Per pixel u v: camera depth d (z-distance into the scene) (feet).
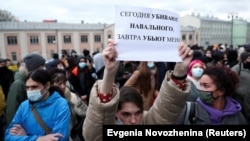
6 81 20.84
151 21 5.26
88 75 20.39
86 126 5.47
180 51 5.51
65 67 22.84
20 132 8.52
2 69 20.85
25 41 134.62
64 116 8.53
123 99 5.82
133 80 11.94
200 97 7.11
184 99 5.83
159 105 6.07
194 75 10.90
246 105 11.97
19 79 12.01
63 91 10.77
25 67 12.50
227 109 6.98
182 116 6.95
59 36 143.64
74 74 20.10
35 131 8.44
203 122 6.86
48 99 8.59
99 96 5.32
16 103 11.50
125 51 5.09
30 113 8.55
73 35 147.43
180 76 5.77
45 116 8.48
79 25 153.58
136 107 5.82
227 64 20.15
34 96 8.45
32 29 135.85
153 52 5.28
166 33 5.39
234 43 223.30
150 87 12.08
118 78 18.57
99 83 5.48
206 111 6.98
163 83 6.01
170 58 5.43
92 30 152.35
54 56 30.07
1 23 133.90
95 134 5.36
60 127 8.37
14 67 30.53
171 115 5.93
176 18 5.53
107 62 5.05
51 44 142.10
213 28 215.10
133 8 5.13
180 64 5.64
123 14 5.10
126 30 5.10
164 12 5.39
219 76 6.86
